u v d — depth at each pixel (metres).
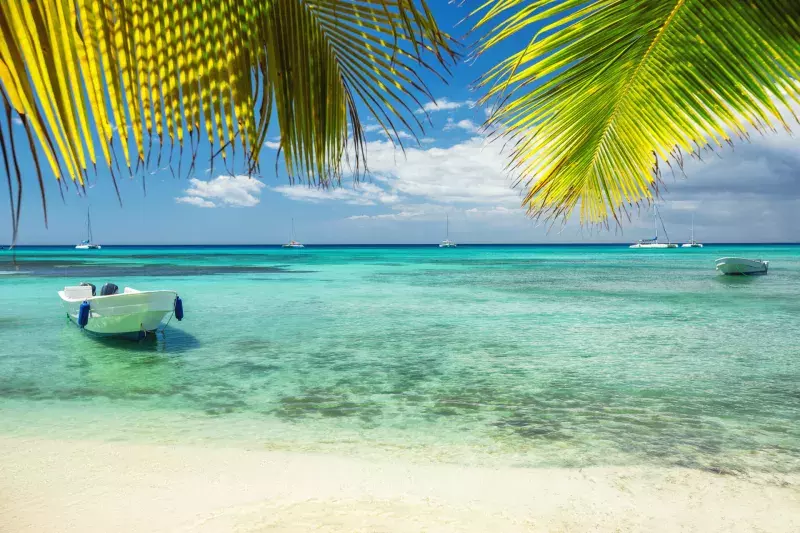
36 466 5.54
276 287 28.08
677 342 12.97
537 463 5.75
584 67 1.65
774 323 15.89
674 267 50.84
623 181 2.07
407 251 130.38
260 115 1.01
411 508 4.74
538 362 10.81
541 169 1.93
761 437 6.57
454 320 16.47
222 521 4.49
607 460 5.85
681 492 5.07
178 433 6.63
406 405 7.91
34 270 43.72
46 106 0.67
